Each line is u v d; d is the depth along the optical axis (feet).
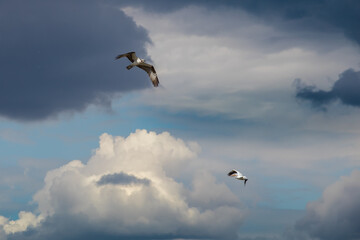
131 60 127.75
